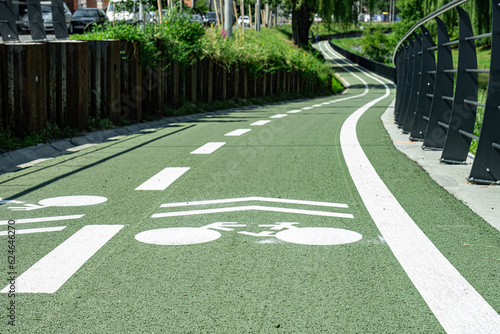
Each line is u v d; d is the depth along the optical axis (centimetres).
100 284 309
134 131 1236
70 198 536
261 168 693
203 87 1984
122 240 393
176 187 581
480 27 3734
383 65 7025
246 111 2019
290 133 1120
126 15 1552
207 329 251
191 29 1883
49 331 249
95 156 820
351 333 247
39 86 930
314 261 346
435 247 376
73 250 371
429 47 955
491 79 583
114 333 247
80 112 1063
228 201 514
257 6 5262
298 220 446
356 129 1216
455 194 544
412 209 483
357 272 327
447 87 842
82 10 2939
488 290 300
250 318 263
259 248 373
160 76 1505
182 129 1223
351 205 498
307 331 249
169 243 385
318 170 679
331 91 4612
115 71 1217
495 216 459
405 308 275
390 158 776
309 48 6103
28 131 902
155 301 285
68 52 1043
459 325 255
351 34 14538
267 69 2862
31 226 436
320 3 5347
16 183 617
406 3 9106
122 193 556
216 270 331
